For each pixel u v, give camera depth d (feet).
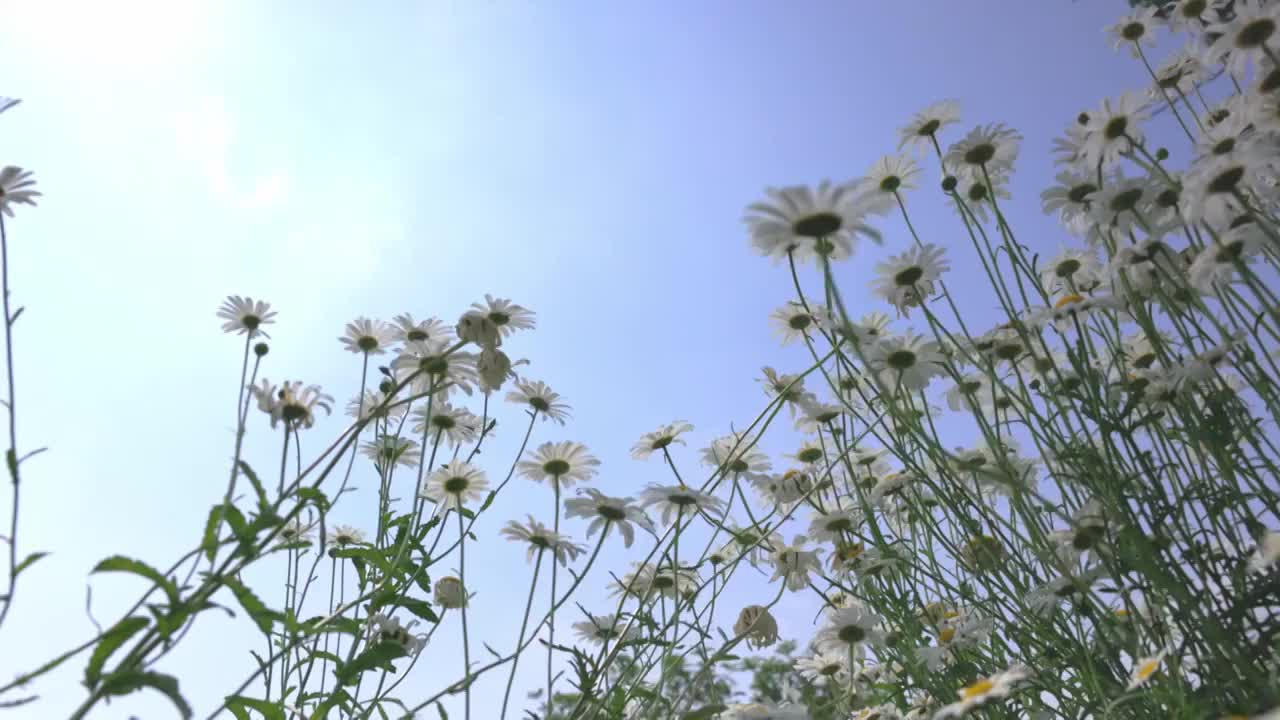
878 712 1.89
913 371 1.90
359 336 2.34
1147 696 1.38
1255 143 1.51
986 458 2.09
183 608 1.24
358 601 1.82
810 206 1.54
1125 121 1.83
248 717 1.67
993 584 1.82
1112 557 1.56
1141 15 2.23
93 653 1.20
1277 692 1.20
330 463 1.58
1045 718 1.66
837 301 1.53
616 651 1.85
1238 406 1.61
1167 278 1.65
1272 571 1.41
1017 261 1.82
